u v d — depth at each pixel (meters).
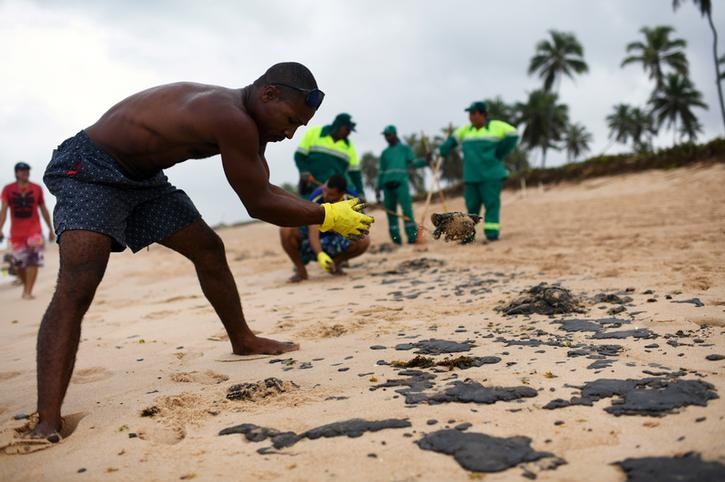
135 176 2.73
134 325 4.91
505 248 8.05
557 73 53.44
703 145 19.52
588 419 2.00
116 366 3.50
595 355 2.72
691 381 2.23
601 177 21.59
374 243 11.59
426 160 9.35
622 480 1.61
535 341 3.09
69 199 2.56
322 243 6.77
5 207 7.91
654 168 20.28
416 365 2.86
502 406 2.19
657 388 2.21
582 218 12.25
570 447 1.82
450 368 2.76
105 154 2.63
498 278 5.39
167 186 3.01
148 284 8.61
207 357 3.51
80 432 2.37
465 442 1.91
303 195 7.83
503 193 24.45
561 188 22.38
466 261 6.95
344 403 2.39
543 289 3.92
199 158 2.77
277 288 6.35
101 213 2.57
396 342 3.37
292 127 2.76
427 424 2.09
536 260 6.43
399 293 5.15
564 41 52.81
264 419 2.30
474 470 1.74
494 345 3.09
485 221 9.38
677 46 51.53
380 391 2.50
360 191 8.30
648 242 6.94
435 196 28.11
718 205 10.97
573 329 3.25
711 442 1.74
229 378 3.01
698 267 4.75
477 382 2.49
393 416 2.19
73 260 2.50
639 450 1.75
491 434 1.96
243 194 2.67
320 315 4.51
